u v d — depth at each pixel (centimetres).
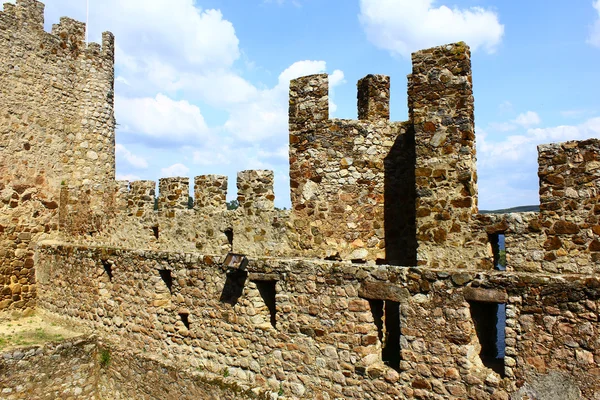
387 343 1002
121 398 1216
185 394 1049
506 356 685
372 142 1032
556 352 650
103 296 1312
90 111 1684
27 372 1195
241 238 1093
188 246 1194
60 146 1608
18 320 1481
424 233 817
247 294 980
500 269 818
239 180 1101
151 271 1180
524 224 730
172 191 1237
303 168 1047
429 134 816
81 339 1279
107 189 1422
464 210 785
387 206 1034
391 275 785
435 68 815
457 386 723
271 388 936
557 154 705
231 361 1008
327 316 859
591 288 626
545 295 657
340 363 843
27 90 1530
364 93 1088
